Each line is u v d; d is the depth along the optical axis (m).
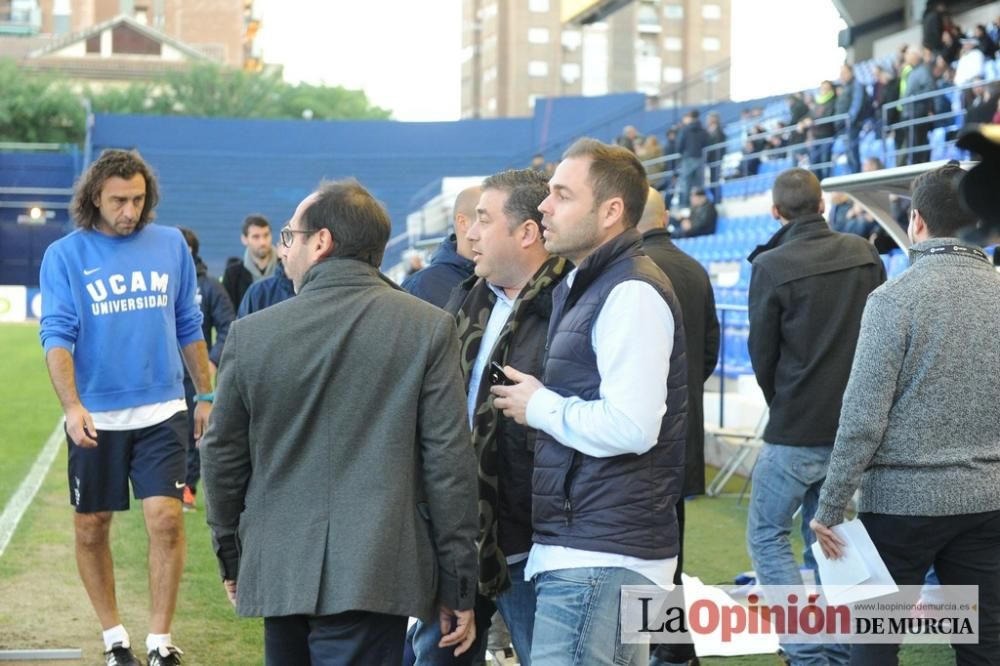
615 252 2.82
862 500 3.27
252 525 2.76
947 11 17.09
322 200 2.83
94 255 4.41
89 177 4.36
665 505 2.79
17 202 38.25
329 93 73.25
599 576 2.73
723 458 9.22
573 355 2.81
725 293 16.14
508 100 80.56
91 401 4.40
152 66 70.62
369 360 2.75
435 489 2.78
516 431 3.13
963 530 3.17
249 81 64.81
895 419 3.16
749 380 10.73
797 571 4.26
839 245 4.26
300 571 2.69
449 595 2.82
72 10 87.38
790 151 19.25
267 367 2.72
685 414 2.84
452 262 3.97
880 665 3.26
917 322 3.10
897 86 16.59
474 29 85.25
